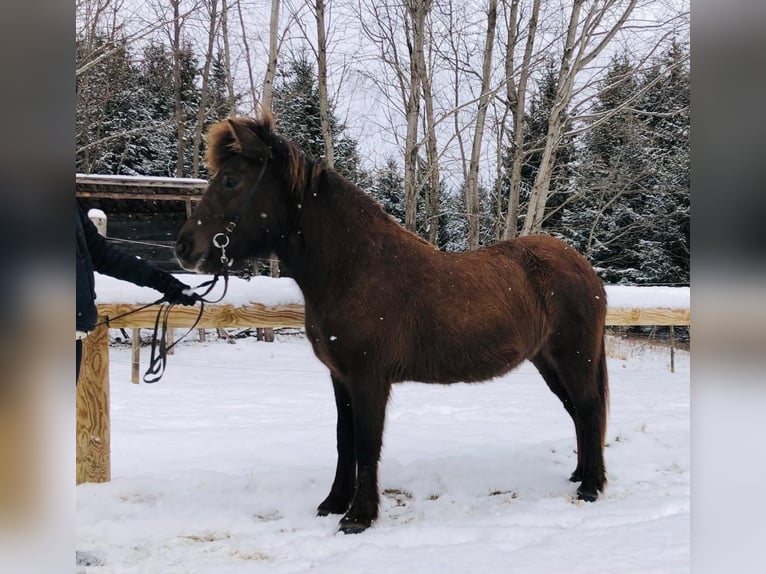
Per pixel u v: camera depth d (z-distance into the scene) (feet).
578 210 60.03
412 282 9.84
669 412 17.94
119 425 16.44
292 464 12.77
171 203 38.19
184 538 8.79
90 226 8.81
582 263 11.61
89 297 7.95
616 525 8.80
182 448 13.84
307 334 10.17
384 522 9.50
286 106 56.29
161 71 53.93
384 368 9.56
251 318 11.76
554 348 11.32
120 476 11.64
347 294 9.48
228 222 9.29
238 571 7.29
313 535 8.85
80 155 52.13
